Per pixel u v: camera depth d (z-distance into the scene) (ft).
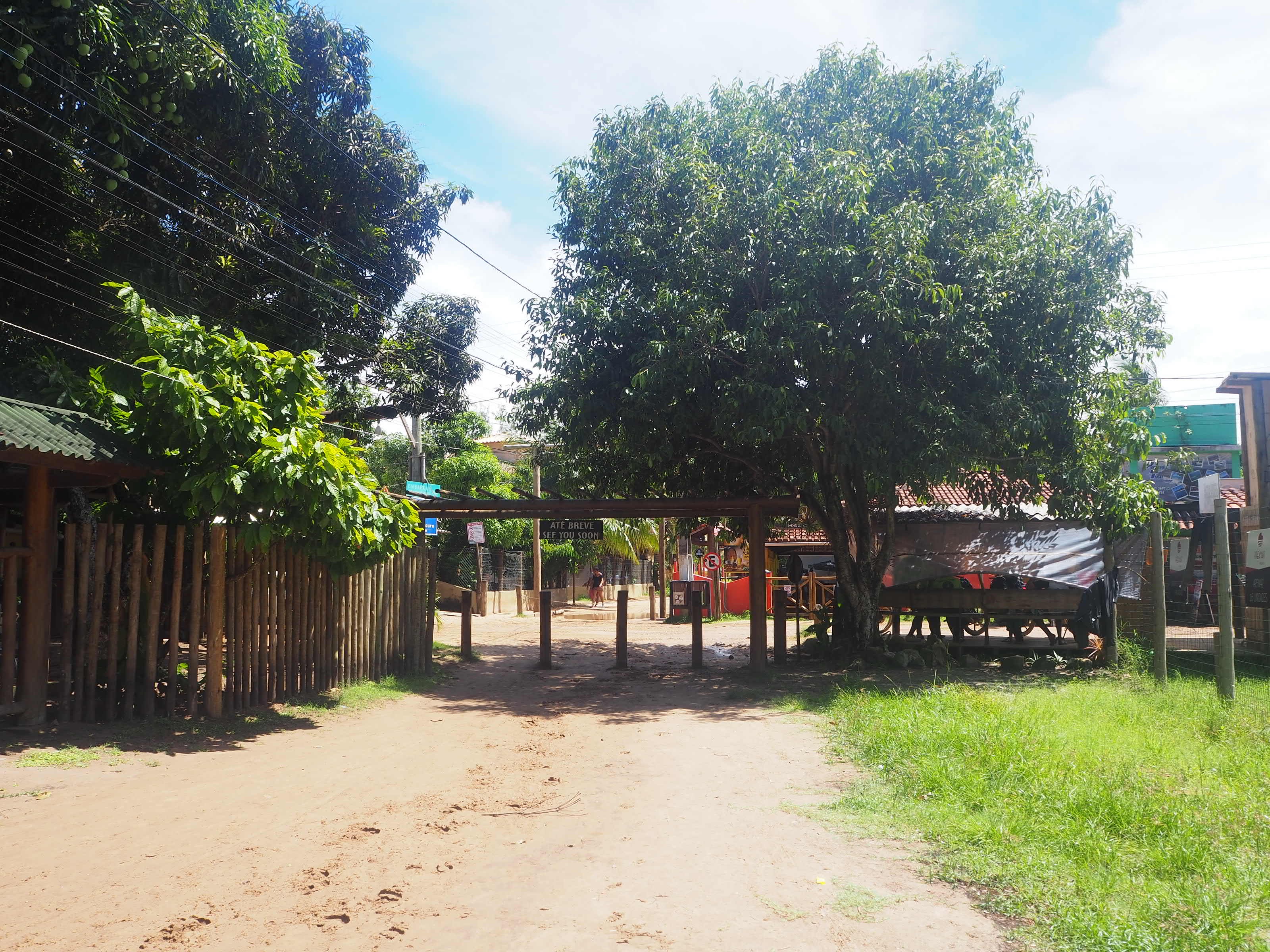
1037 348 44.01
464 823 18.99
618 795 21.76
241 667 30.94
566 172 52.21
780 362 43.86
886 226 39.88
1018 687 39.42
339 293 50.08
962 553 52.49
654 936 12.97
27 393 31.07
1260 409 50.21
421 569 47.44
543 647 54.29
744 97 49.93
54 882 14.67
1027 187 50.42
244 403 27.81
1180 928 12.45
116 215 42.06
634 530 108.99
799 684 44.24
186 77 35.96
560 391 47.39
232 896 14.28
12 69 32.30
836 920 13.56
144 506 31.63
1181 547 46.78
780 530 82.69
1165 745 23.91
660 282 45.93
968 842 16.76
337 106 49.21
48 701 29.09
